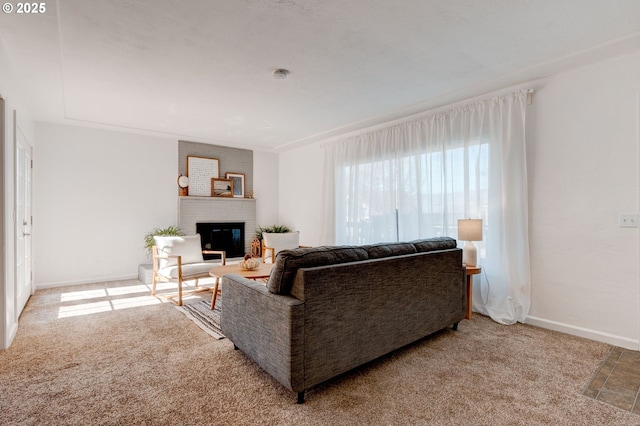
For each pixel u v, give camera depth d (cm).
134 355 245
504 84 324
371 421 171
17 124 308
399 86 331
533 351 257
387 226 450
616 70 269
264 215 682
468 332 298
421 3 201
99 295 418
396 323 240
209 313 345
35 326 305
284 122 463
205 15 213
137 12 209
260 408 181
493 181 340
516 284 320
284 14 212
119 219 516
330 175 546
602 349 260
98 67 288
